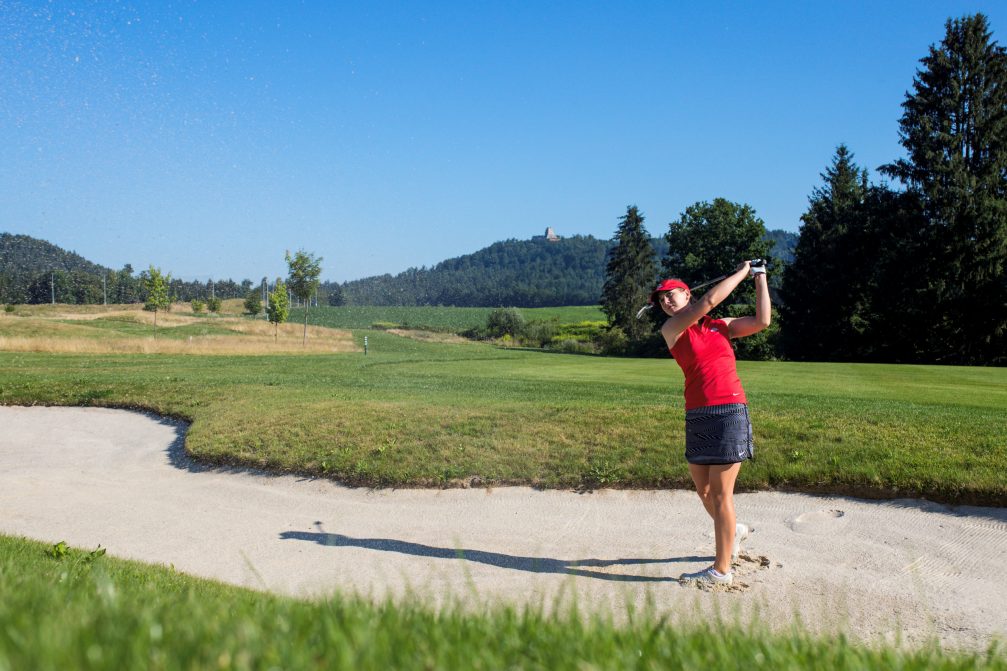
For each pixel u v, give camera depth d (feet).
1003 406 42.04
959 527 20.39
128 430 42.37
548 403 40.40
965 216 140.26
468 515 24.68
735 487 24.95
